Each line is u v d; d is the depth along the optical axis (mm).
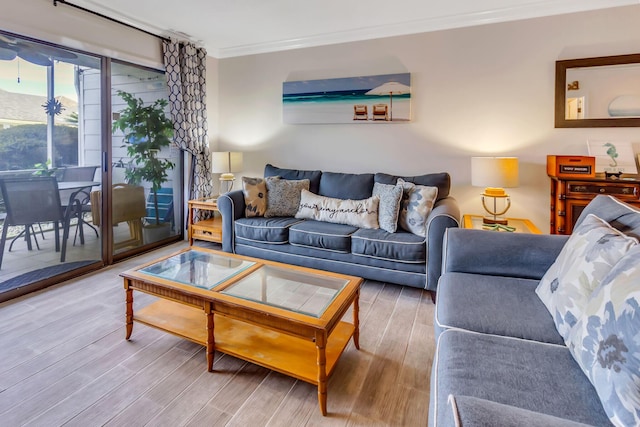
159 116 3742
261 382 1709
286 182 3508
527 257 1764
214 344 1779
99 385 1661
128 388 1646
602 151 2883
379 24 3352
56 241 2883
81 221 3061
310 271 2084
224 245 3410
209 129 4246
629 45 2770
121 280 2934
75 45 2814
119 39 3148
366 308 2486
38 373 1737
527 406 919
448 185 3094
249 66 4129
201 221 3973
